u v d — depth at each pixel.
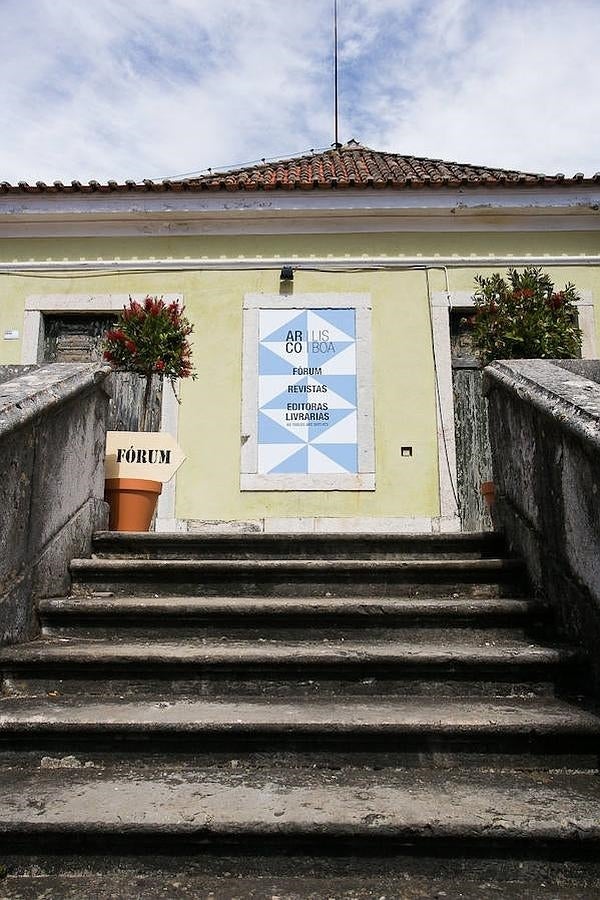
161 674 3.00
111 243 8.38
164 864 2.11
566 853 2.07
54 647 3.18
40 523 3.57
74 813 2.15
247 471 7.75
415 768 2.54
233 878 2.08
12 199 8.26
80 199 8.25
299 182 8.02
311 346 8.04
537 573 3.64
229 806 2.20
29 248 8.40
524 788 2.36
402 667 2.98
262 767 2.56
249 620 3.39
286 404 7.91
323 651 3.04
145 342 5.72
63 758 2.59
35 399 3.53
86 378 4.17
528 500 3.83
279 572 3.85
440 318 8.09
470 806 2.20
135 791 2.33
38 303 8.23
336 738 2.56
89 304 8.21
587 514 3.01
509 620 3.40
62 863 2.11
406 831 2.07
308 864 2.09
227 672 3.00
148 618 3.43
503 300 5.71
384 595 3.85
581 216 8.26
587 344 7.96
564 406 3.23
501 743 2.56
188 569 3.86
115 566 3.89
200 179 9.38
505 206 8.13
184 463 7.79
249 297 8.16
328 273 8.22
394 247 8.28
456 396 8.10
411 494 7.70
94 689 3.00
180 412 7.91
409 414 7.88
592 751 2.55
